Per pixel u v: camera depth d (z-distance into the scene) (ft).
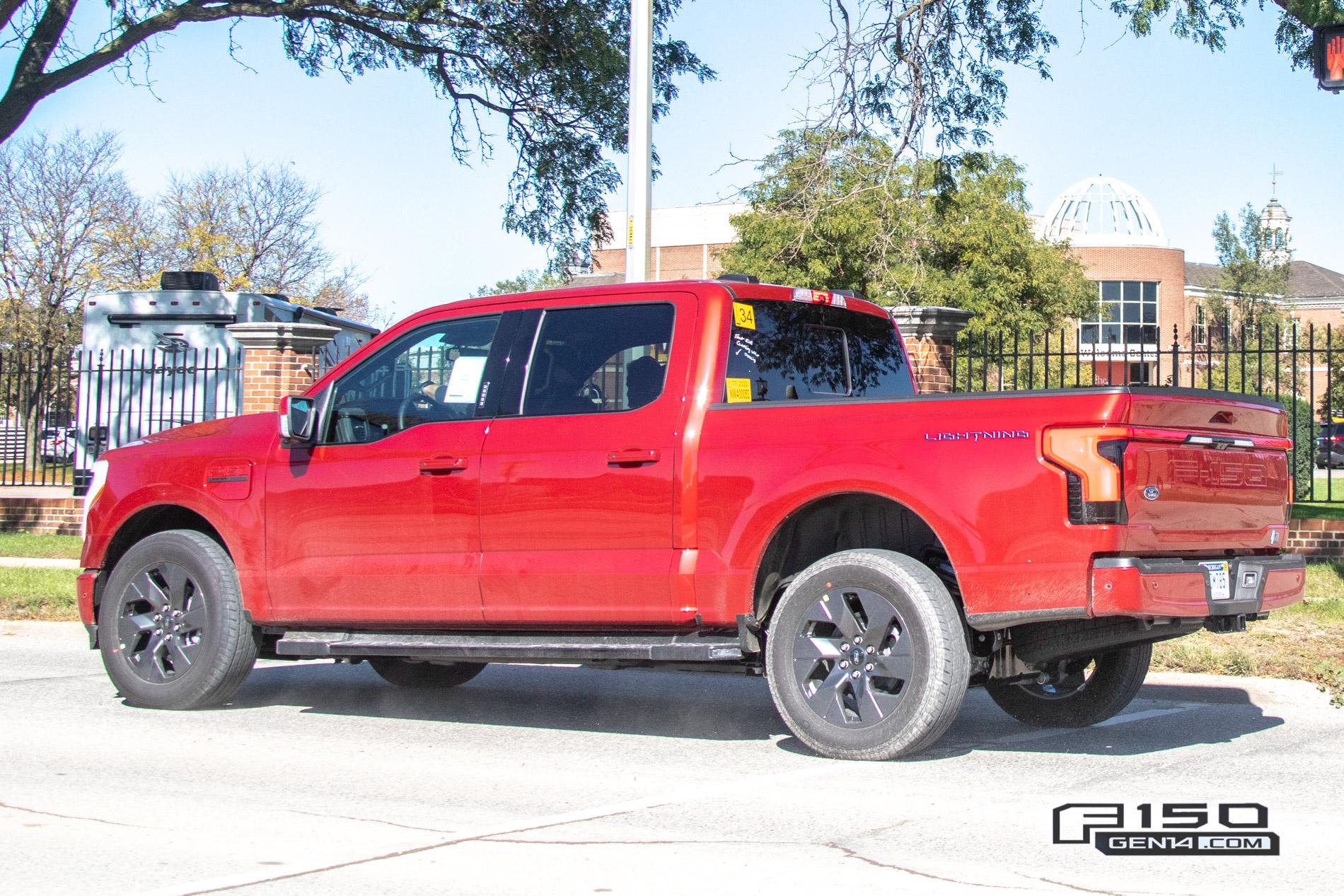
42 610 38.09
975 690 27.12
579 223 73.41
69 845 15.14
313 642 23.12
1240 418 20.11
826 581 19.58
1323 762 19.88
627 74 68.08
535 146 71.87
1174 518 18.60
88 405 62.39
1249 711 24.54
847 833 15.62
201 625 24.07
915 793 17.65
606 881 13.69
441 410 22.74
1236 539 19.84
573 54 67.41
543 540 21.30
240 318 65.98
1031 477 18.19
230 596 23.97
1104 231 217.36
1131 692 22.27
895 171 45.68
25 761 19.95
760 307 21.75
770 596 20.62
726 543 20.07
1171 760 19.95
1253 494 20.25
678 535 20.38
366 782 18.53
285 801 17.34
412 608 22.38
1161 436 18.34
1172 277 196.95
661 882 13.65
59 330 133.69
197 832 15.69
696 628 20.62
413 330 23.43
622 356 21.43
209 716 24.09
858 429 19.47
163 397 62.28
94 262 139.54
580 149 71.46
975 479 18.54
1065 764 19.63
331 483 23.16
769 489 19.79
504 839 15.37
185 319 66.33
